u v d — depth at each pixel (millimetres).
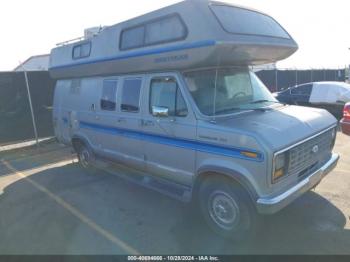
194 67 3998
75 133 6551
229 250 3564
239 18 3955
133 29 4586
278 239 3676
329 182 5316
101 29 5820
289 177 3438
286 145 3260
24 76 9617
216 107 3984
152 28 4258
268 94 4820
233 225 3633
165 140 4285
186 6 3795
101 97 5621
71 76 6621
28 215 4738
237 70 4578
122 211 4688
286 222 4023
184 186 4238
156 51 4168
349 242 3551
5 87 9258
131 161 5090
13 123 9523
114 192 5492
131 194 5367
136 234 3998
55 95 7375
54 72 7105
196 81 4062
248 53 3979
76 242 3893
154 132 4453
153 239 3859
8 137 9461
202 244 3705
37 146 9398
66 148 9320
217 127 3551
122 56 4766
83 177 6414
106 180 6168
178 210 4641
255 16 4234
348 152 7305
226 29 3635
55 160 7988
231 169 3412
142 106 4629
